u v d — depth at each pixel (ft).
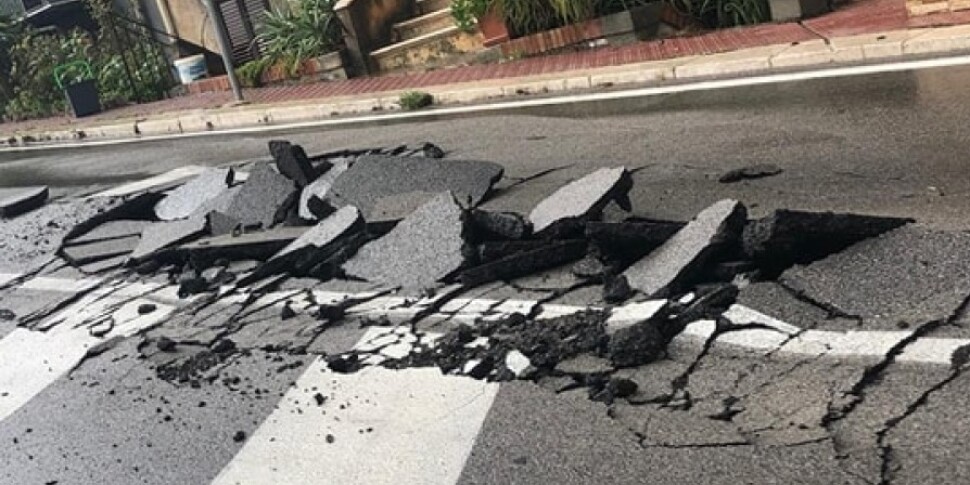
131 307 19.57
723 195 18.92
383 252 18.21
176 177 32.55
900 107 22.12
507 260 16.44
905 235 14.03
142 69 58.03
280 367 15.17
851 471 9.95
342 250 18.78
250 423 13.62
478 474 11.27
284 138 36.76
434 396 13.19
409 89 39.60
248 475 12.32
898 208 16.29
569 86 33.17
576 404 12.21
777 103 25.00
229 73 46.37
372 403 13.39
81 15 64.18
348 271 18.28
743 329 12.94
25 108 63.36
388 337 15.33
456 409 12.74
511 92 34.68
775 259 14.03
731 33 33.88
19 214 32.01
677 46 34.06
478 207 21.26
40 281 22.94
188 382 15.39
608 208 18.89
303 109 41.27
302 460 12.40
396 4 46.85
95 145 47.03
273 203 22.93
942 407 10.62
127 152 42.11
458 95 36.14
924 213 15.78
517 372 13.21
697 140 23.25
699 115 25.64
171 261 21.56
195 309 18.57
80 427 14.73
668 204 18.97
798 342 12.39
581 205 17.21
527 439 11.72
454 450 11.85
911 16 28.27
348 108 39.68
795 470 10.14
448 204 18.16
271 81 50.01
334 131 35.94
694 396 11.84
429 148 27.25
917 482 9.61
